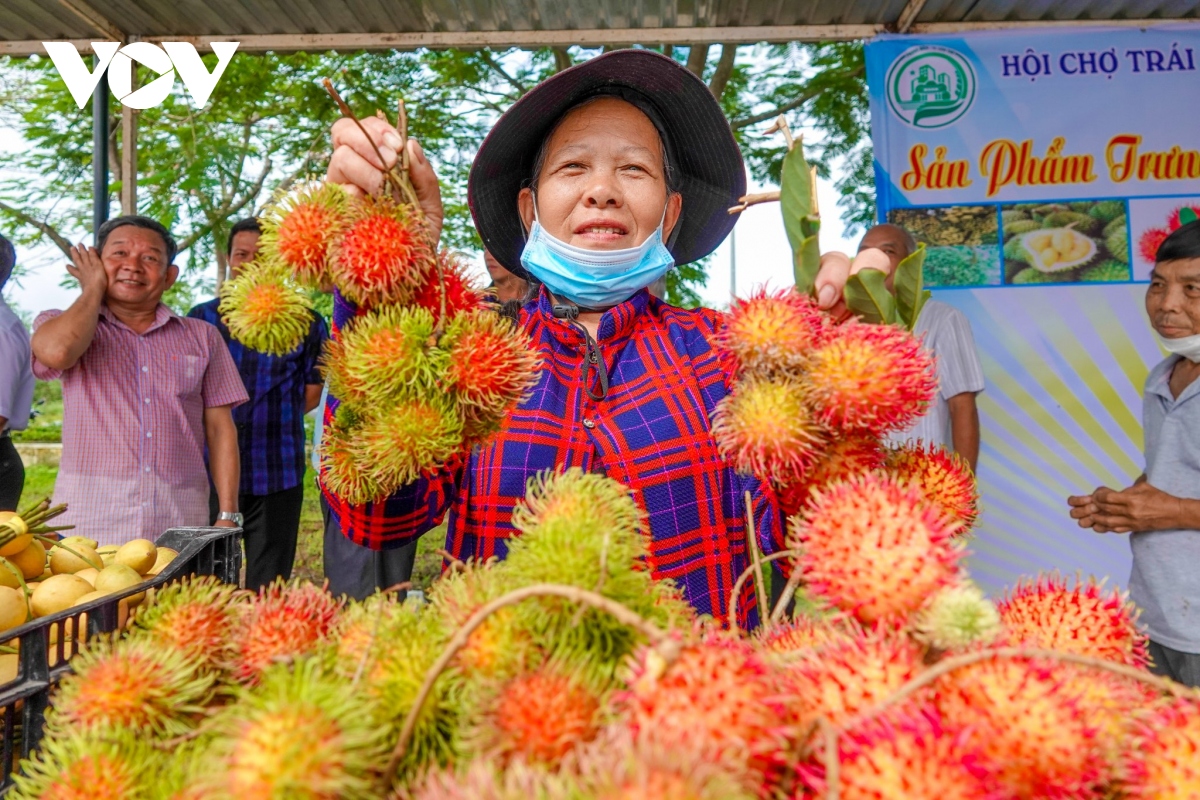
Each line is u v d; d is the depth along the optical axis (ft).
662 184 7.44
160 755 3.32
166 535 7.94
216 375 15.65
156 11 18.02
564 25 18.47
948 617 3.11
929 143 17.69
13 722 5.17
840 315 4.72
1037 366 17.53
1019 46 17.57
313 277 4.50
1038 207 17.53
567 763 2.70
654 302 8.18
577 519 3.76
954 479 4.56
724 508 7.09
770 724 2.81
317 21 18.35
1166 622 10.96
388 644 3.45
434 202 5.14
